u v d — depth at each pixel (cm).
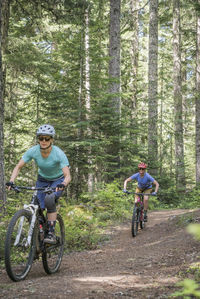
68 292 331
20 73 1257
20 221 405
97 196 1166
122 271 441
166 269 417
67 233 727
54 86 1318
